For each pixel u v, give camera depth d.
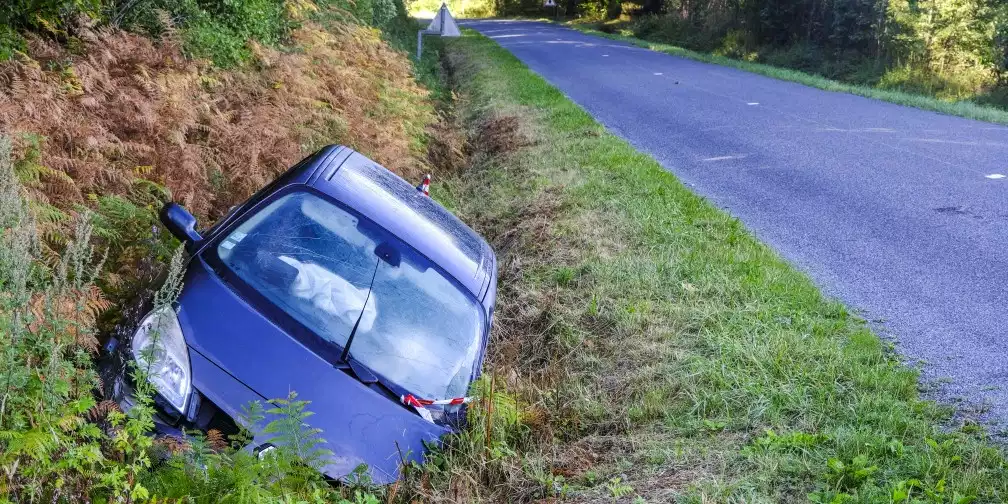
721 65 33.94
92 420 3.49
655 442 4.71
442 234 5.08
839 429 4.63
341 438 3.79
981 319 6.89
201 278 4.20
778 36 40.44
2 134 5.00
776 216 10.09
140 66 7.20
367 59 13.72
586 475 4.42
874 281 7.78
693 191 11.27
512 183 11.80
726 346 5.95
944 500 3.90
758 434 4.72
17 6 7.02
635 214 9.67
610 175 11.73
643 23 55.81
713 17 46.12
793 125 17.20
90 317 4.21
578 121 16.42
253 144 7.61
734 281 7.46
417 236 4.81
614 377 5.84
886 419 4.78
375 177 5.43
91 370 3.35
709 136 15.78
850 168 12.91
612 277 7.59
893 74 29.39
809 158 13.68
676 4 54.00
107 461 3.06
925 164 13.26
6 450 2.78
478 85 23.03
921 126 17.34
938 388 5.48
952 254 8.72
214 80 8.52
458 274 4.71
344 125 10.12
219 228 4.64
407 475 3.88
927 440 4.40
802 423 4.81
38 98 5.79
